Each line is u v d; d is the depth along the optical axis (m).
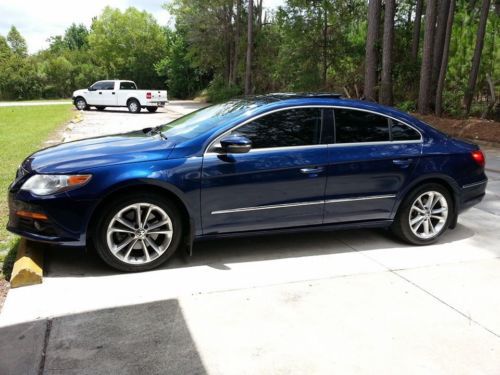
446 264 4.62
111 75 53.84
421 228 5.14
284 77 25.33
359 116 4.81
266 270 4.38
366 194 4.79
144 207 4.17
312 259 4.68
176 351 3.06
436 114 17.98
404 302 3.80
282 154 4.46
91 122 19.20
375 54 17.83
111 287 3.95
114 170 4.02
